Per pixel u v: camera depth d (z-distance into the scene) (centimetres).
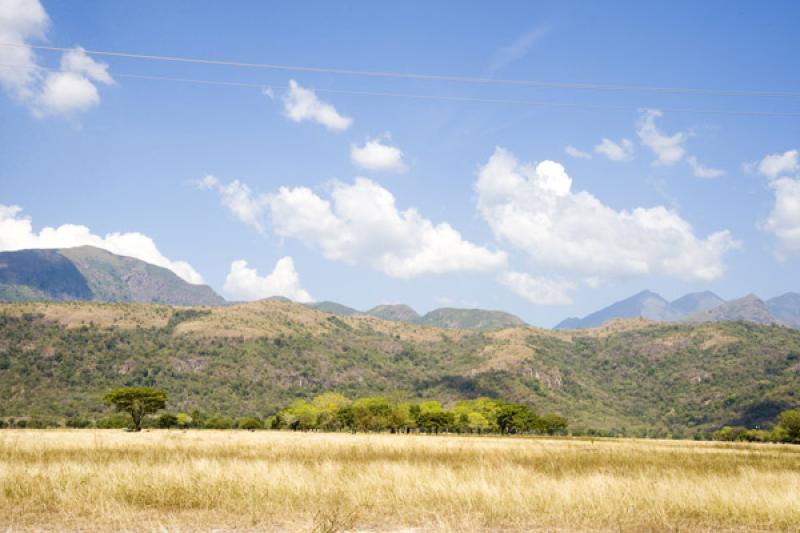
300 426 15562
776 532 1419
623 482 1930
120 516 1369
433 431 15362
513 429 16138
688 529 1427
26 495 1590
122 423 15662
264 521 1377
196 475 1866
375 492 1748
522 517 1499
